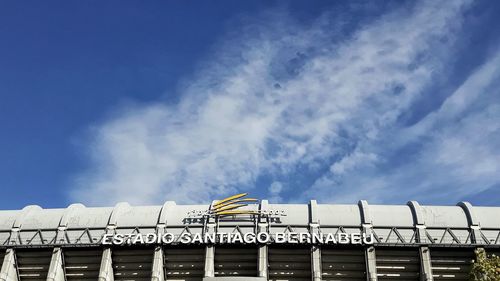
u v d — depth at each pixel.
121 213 56.62
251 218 54.75
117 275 54.56
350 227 53.81
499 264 41.91
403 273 52.75
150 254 54.09
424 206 55.88
